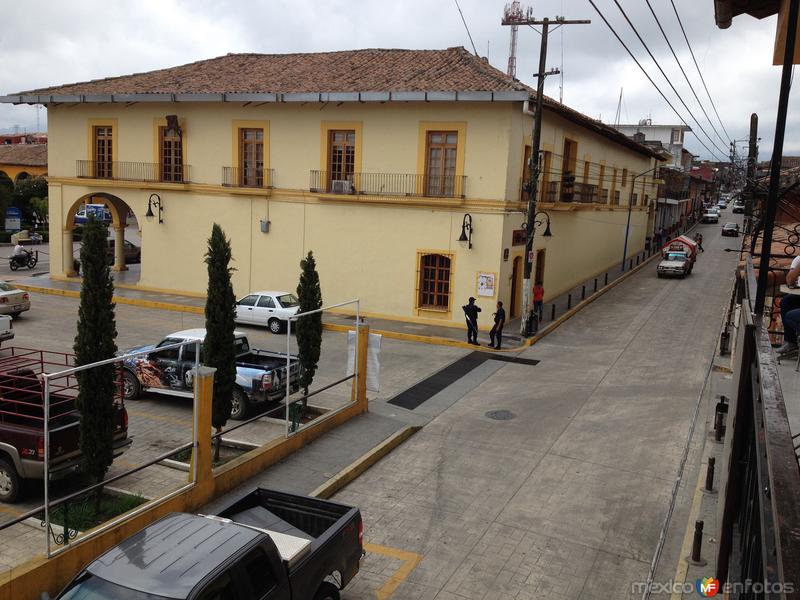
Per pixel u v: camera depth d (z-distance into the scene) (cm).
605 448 1311
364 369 1466
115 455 1027
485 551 932
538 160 2198
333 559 729
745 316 503
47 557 732
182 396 1444
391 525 1003
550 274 3014
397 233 2491
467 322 2181
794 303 745
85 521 916
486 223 2355
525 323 2278
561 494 1112
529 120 2458
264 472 1135
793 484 206
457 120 2347
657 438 1354
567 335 2359
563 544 952
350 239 2567
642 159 4828
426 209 2434
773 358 371
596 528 998
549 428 1426
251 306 2334
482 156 2331
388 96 2322
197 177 2780
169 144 2839
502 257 2366
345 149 2552
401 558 911
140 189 2902
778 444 240
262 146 2675
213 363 1145
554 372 1883
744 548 334
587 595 830
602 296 3200
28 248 4591
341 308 2622
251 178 2717
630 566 896
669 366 1930
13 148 6475
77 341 926
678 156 8019
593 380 1795
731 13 730
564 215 3105
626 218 4481
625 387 1725
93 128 2942
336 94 2391
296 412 1264
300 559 679
